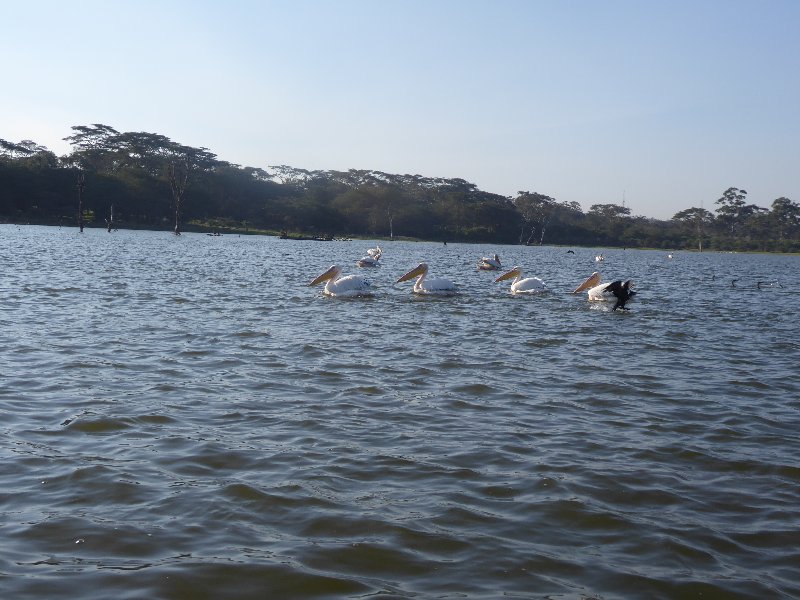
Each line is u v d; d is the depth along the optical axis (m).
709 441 8.81
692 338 17.05
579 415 9.83
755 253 161.88
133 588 5.15
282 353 13.42
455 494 6.93
